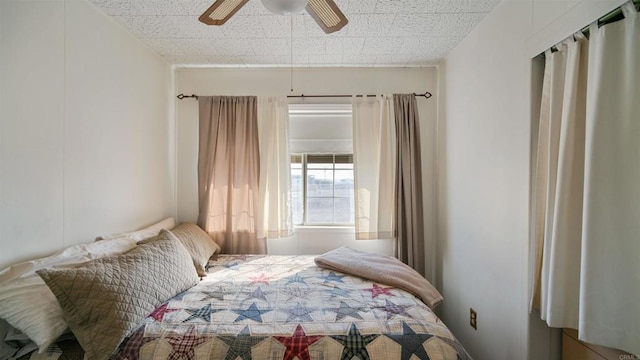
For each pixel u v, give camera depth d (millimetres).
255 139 2445
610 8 943
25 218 1233
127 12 1683
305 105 2535
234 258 2219
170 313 1295
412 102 2455
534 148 1338
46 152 1326
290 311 1346
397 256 2432
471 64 1926
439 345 1162
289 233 2461
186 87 2570
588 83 1001
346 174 2646
